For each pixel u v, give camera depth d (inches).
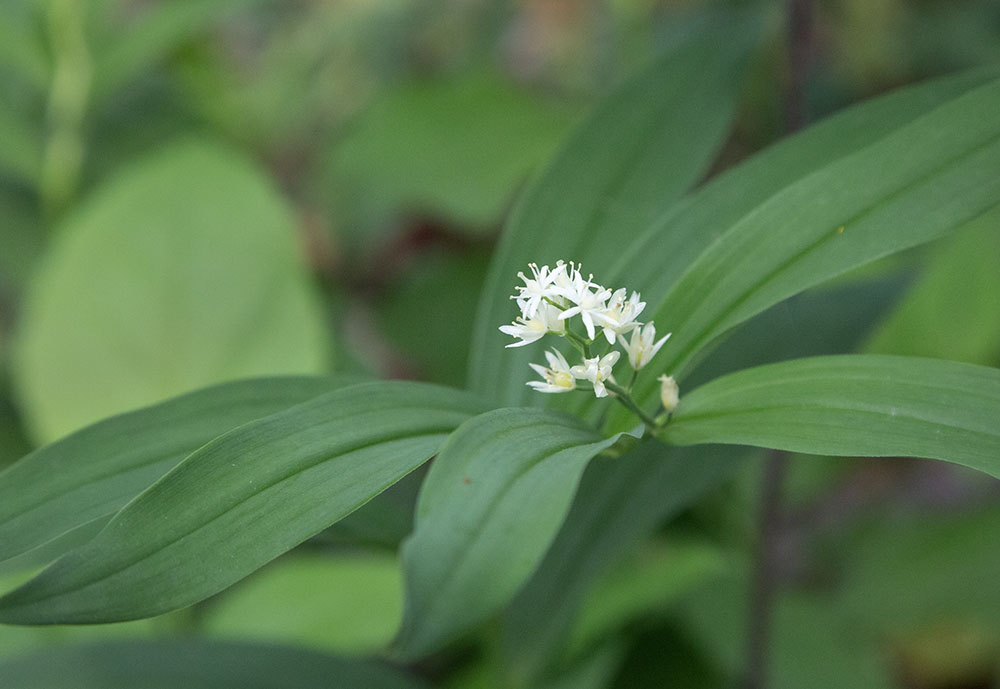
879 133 18.8
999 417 16.3
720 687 25.3
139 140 38.1
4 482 17.2
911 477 35.5
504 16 43.0
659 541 26.7
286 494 16.3
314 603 25.1
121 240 27.8
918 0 39.8
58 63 31.3
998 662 29.8
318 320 27.7
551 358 17.3
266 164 41.5
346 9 40.9
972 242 28.9
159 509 16.1
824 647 25.1
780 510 22.7
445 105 36.1
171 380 27.4
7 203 35.7
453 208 34.8
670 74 20.5
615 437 16.1
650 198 19.9
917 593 28.1
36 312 27.6
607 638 23.6
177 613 25.4
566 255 19.6
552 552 20.9
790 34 21.2
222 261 28.0
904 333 28.6
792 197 17.3
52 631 23.9
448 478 15.5
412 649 14.8
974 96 17.1
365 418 16.7
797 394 16.8
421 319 35.5
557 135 35.5
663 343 17.4
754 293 17.1
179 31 31.3
